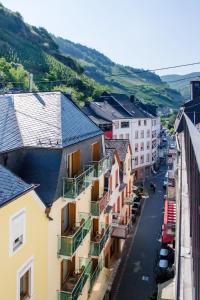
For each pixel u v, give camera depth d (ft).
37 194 52.01
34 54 385.91
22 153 59.41
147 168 262.26
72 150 64.18
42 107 69.56
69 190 60.49
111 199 107.04
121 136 232.32
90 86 343.26
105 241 87.92
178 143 142.61
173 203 125.49
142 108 295.07
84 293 72.90
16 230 46.47
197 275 30.73
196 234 33.09
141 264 113.19
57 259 60.85
